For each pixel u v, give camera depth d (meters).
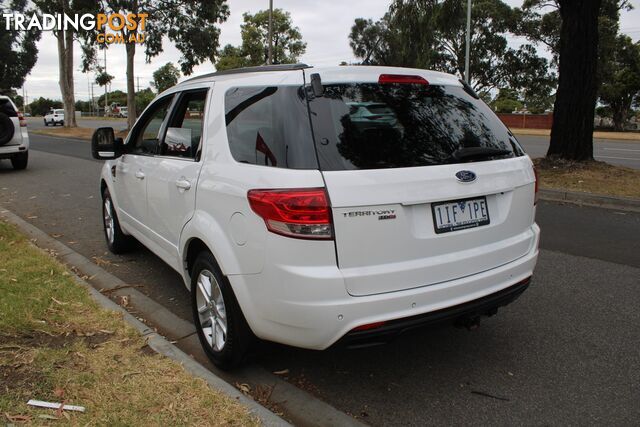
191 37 26.31
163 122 4.27
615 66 44.09
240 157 3.08
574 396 3.12
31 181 11.38
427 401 3.08
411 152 2.89
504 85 47.56
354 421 2.89
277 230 2.67
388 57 40.31
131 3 24.89
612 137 31.83
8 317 3.69
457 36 43.03
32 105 109.75
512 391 3.18
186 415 2.69
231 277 2.97
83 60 30.56
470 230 3.01
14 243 5.61
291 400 3.07
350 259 2.66
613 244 6.25
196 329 3.62
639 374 3.36
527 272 3.37
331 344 2.71
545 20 39.88
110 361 3.18
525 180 3.36
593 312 4.31
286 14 46.00
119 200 5.24
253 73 3.31
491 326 4.06
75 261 5.56
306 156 2.70
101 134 4.86
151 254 5.82
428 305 2.83
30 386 2.88
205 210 3.27
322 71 2.96
